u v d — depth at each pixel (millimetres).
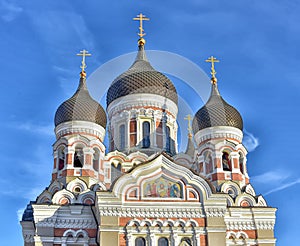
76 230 49250
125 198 46875
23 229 51125
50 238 48625
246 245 50375
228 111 57250
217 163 54719
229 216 50969
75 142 53906
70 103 55562
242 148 56250
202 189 47625
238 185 53531
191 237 46531
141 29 62562
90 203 51219
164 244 46344
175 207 47000
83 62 60281
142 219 46531
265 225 51156
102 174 54188
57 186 52219
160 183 47719
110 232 45781
